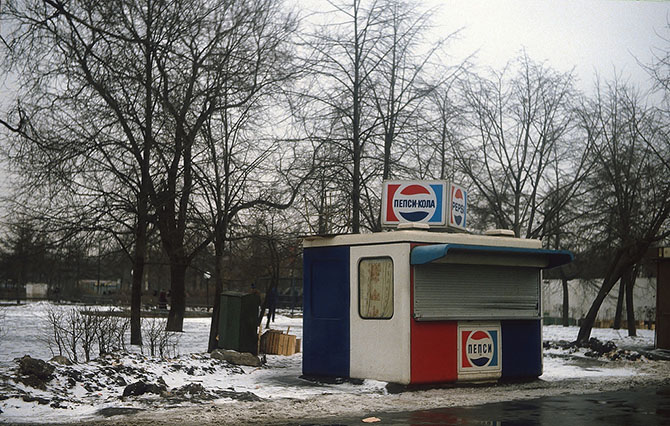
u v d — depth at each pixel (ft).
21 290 215.92
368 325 47.42
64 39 60.34
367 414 34.60
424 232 46.85
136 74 60.80
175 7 62.23
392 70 67.97
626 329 128.06
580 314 163.12
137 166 65.16
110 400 36.78
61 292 188.24
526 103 89.61
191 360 52.60
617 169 81.10
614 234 83.10
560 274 137.80
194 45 64.18
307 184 66.13
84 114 62.90
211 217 64.28
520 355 51.13
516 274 51.85
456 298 48.21
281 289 213.87
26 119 60.13
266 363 57.77
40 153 61.00
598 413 34.65
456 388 46.73
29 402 34.86
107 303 170.50
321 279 50.78
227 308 59.62
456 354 47.60
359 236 48.60
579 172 90.79
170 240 68.39
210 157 61.82
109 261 81.76
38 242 67.72
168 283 222.48
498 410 36.01
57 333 58.34
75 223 66.39
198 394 38.60
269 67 63.16
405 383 44.93
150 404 35.78
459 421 32.12
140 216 63.41
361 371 47.52
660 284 76.02
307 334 50.90
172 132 61.21
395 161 68.18
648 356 65.92
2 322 96.07
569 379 52.31
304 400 38.88
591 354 66.49
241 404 36.86
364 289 48.14
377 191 70.38
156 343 62.34
